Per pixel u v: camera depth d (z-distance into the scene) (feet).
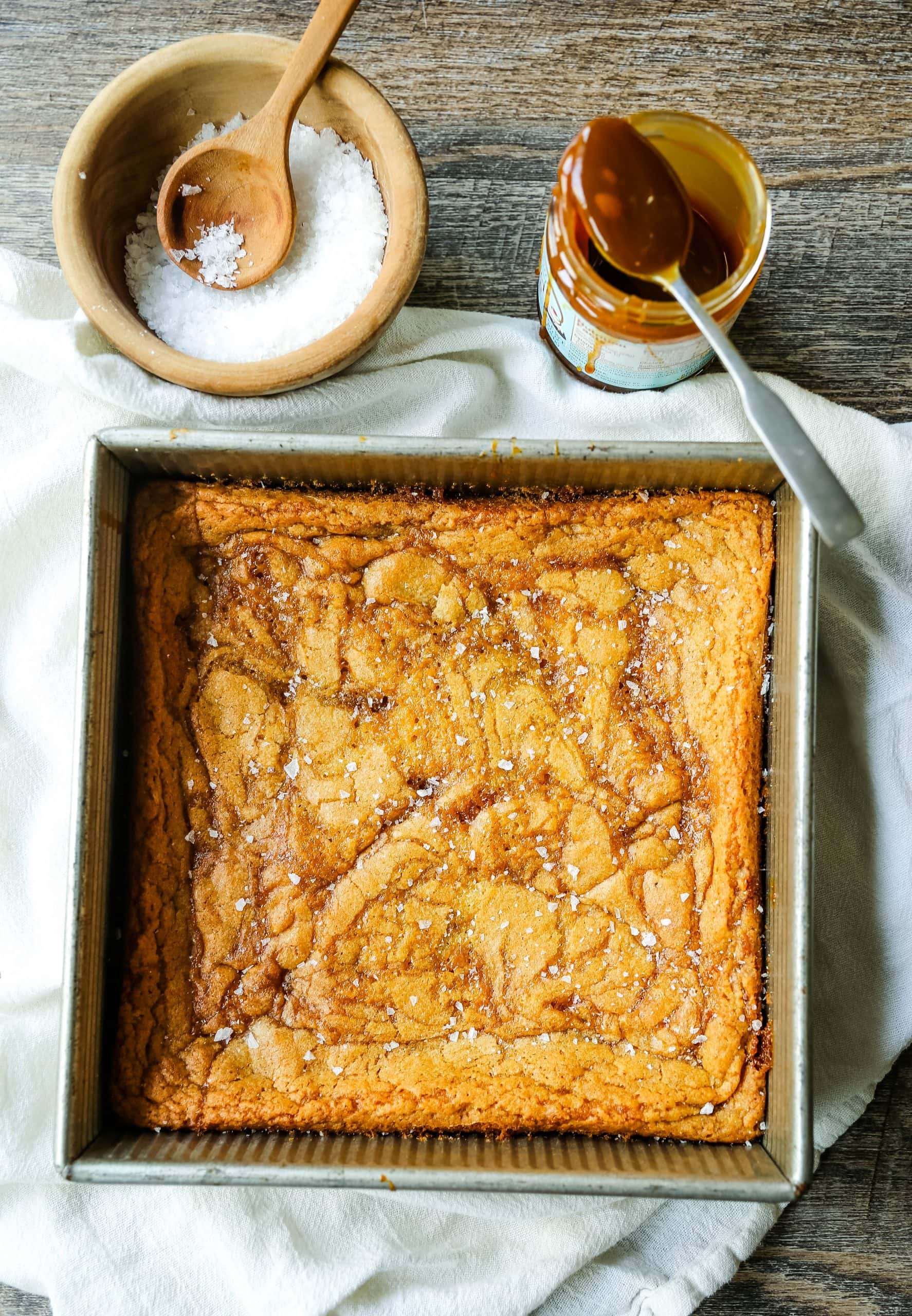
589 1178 1.92
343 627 2.08
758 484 2.05
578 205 1.91
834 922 2.20
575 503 2.08
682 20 2.21
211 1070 2.02
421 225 2.01
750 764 2.04
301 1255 2.15
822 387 2.22
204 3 2.20
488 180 2.22
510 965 2.04
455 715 2.07
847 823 2.20
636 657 2.08
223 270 2.10
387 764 2.06
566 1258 2.16
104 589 1.98
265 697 2.07
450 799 2.06
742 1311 2.22
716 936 2.04
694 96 2.21
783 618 2.02
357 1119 2.01
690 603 2.08
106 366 2.07
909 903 2.17
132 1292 2.14
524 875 2.06
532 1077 2.02
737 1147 2.01
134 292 2.12
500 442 1.98
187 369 1.99
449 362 2.15
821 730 2.22
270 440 1.98
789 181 2.22
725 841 2.04
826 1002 2.19
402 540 2.08
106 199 2.06
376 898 2.05
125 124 2.03
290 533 2.08
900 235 2.22
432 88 2.21
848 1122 2.19
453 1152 1.98
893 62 2.21
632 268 1.92
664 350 1.98
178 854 2.05
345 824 2.06
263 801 2.06
